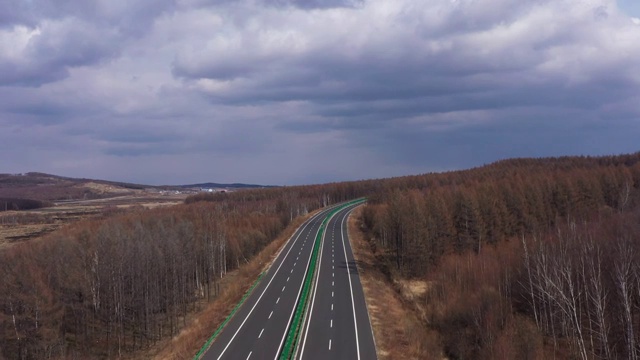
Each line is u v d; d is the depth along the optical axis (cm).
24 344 6100
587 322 6450
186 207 17438
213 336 5906
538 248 7556
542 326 6581
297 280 9088
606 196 13112
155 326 7419
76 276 6975
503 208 10819
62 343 6544
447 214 10656
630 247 6162
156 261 8025
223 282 9925
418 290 9119
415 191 14388
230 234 11706
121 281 7269
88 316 7244
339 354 5288
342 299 7744
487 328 6450
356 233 14875
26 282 6219
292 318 6662
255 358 5125
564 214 11912
